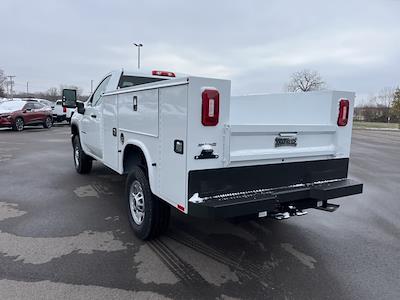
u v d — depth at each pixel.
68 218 4.53
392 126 45.47
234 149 2.98
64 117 25.33
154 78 5.52
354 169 9.16
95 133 5.60
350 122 3.81
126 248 3.63
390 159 11.39
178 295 2.77
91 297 2.70
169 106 3.01
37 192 5.81
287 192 3.21
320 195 3.33
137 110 3.73
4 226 4.20
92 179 6.85
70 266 3.20
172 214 4.81
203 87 2.75
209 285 2.93
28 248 3.57
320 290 2.89
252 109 4.86
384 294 2.85
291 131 3.33
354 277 3.13
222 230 4.23
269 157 3.18
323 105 3.79
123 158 4.26
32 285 2.86
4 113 18.36
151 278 3.02
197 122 2.76
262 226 4.43
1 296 2.69
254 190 3.17
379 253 3.67
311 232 4.26
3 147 11.88
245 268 3.26
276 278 3.08
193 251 3.60
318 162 3.62
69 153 10.55
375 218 4.89
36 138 15.20
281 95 4.38
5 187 6.15
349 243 3.93
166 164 3.13
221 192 2.97
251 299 2.74
